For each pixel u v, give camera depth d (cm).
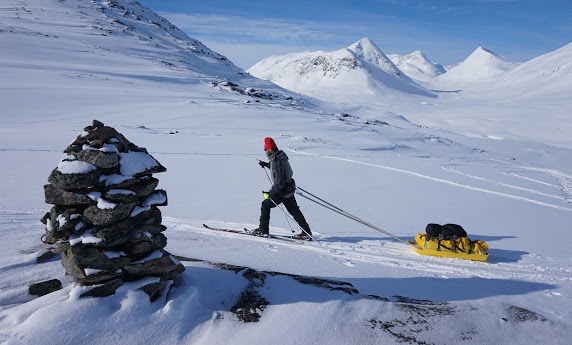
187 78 9412
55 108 4331
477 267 630
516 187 1672
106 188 356
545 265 659
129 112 4319
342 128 4262
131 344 325
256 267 530
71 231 352
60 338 310
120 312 341
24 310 340
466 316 406
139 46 14275
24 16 15238
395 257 658
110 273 356
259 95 8619
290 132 3569
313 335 352
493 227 951
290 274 492
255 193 1159
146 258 378
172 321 351
